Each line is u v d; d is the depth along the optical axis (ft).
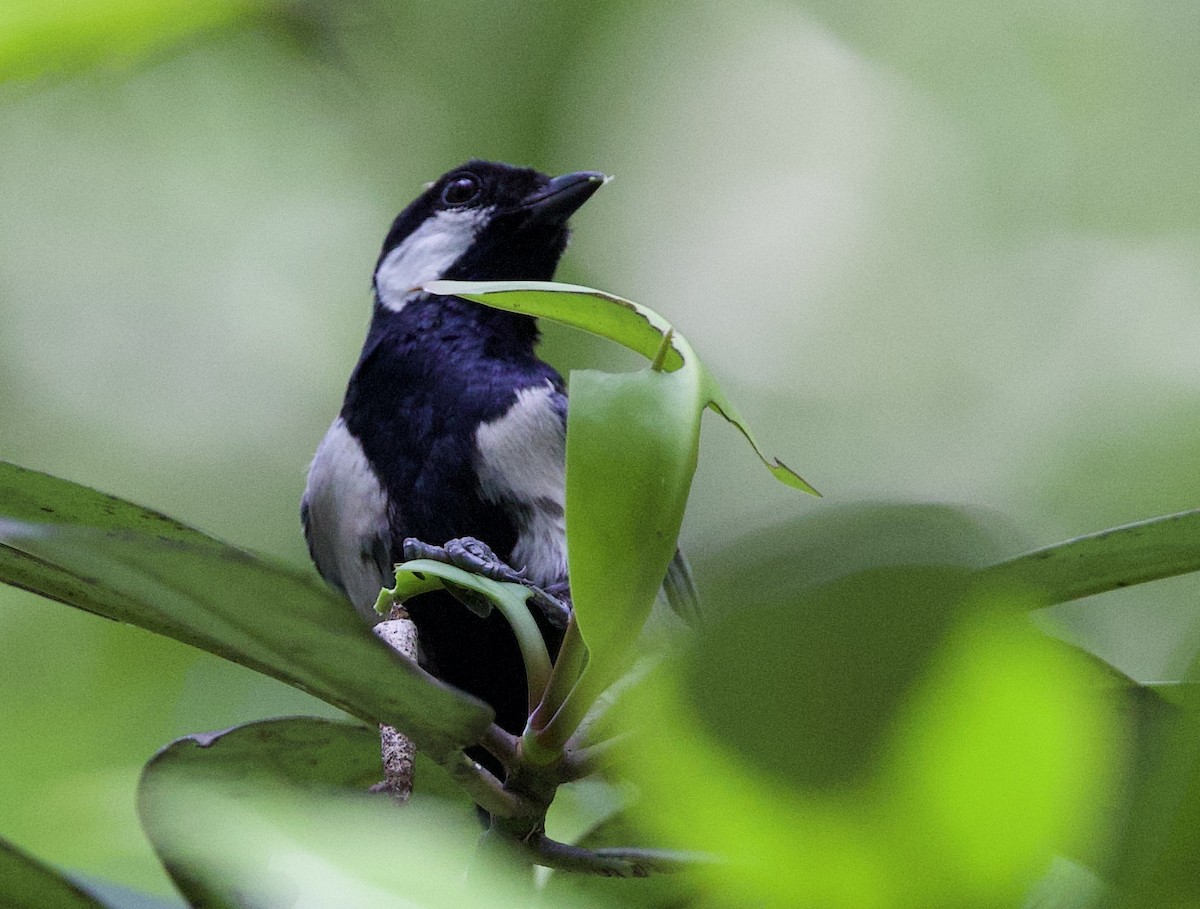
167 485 7.67
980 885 2.29
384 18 7.70
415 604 7.30
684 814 2.37
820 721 2.25
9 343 7.70
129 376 7.70
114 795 5.71
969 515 2.30
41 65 6.44
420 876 3.35
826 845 2.32
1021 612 2.29
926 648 2.23
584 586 4.46
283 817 3.64
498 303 4.84
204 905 3.69
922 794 2.27
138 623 4.75
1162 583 7.25
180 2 6.59
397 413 7.33
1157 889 2.55
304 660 4.15
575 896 4.59
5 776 7.28
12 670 7.32
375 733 5.48
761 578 2.26
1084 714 2.35
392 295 7.47
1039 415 7.69
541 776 4.74
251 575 3.73
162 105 7.70
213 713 7.31
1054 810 2.32
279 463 7.68
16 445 7.67
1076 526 7.63
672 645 2.57
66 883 3.30
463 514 7.31
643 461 4.39
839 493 7.70
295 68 7.67
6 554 4.73
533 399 7.32
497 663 7.31
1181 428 7.65
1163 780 2.63
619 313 4.81
